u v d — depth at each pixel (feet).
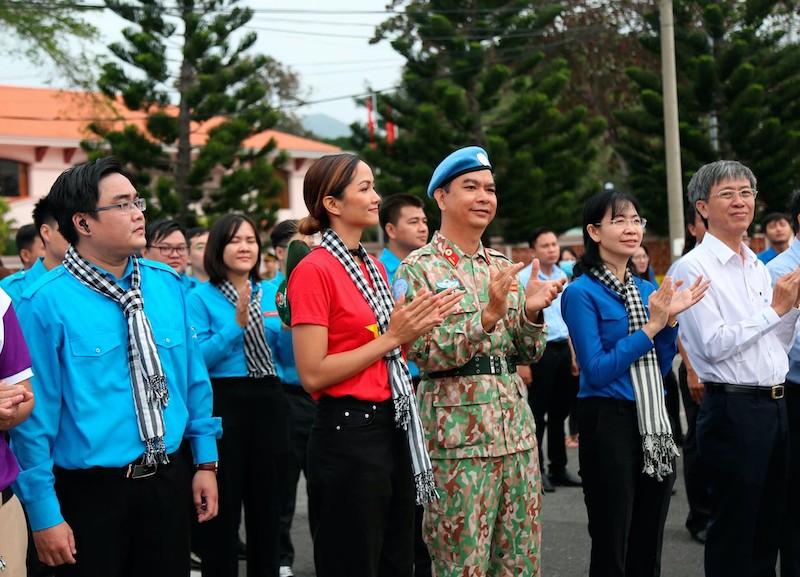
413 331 10.21
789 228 24.22
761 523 14.01
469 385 11.71
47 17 68.95
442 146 65.72
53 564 9.71
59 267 10.40
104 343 10.11
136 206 10.36
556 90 67.97
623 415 13.33
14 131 87.30
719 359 13.53
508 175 64.85
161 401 10.24
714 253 14.01
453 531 11.60
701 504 18.35
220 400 15.52
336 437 10.44
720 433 13.66
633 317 13.60
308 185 11.05
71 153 90.58
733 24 69.62
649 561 13.76
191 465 12.39
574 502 22.02
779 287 13.12
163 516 10.25
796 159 64.39
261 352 15.80
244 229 16.24
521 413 12.07
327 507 10.49
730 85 63.57
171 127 63.98
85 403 9.91
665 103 53.47
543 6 74.90
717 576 13.88
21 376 9.57
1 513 10.00
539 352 12.11
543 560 17.60
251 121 65.87
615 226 13.66
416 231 18.34
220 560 15.30
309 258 10.71
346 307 10.58
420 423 10.80
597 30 75.51
